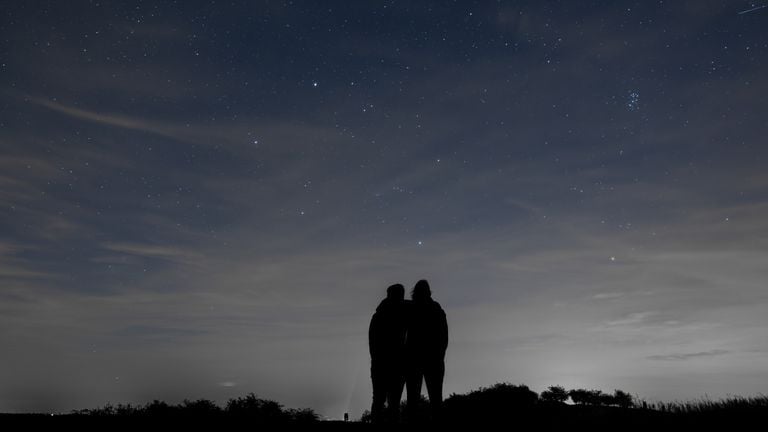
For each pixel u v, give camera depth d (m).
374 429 8.96
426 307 9.33
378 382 9.16
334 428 9.09
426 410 11.59
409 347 9.18
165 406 10.53
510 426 9.57
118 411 10.47
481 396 11.98
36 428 8.10
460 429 9.32
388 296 9.41
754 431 8.52
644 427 9.18
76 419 9.01
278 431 8.82
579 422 9.79
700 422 9.26
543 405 11.46
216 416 9.84
